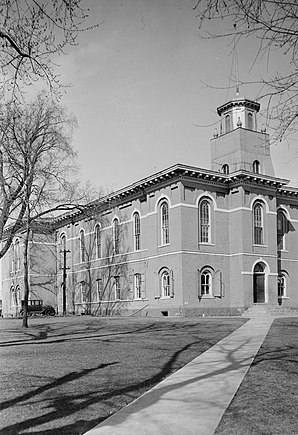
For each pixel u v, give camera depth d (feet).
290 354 51.62
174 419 27.45
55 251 208.74
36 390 35.65
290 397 31.91
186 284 135.44
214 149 163.12
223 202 146.92
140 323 106.52
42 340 74.33
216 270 141.79
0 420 27.73
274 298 147.43
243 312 139.23
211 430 25.20
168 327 93.81
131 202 160.97
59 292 206.90
